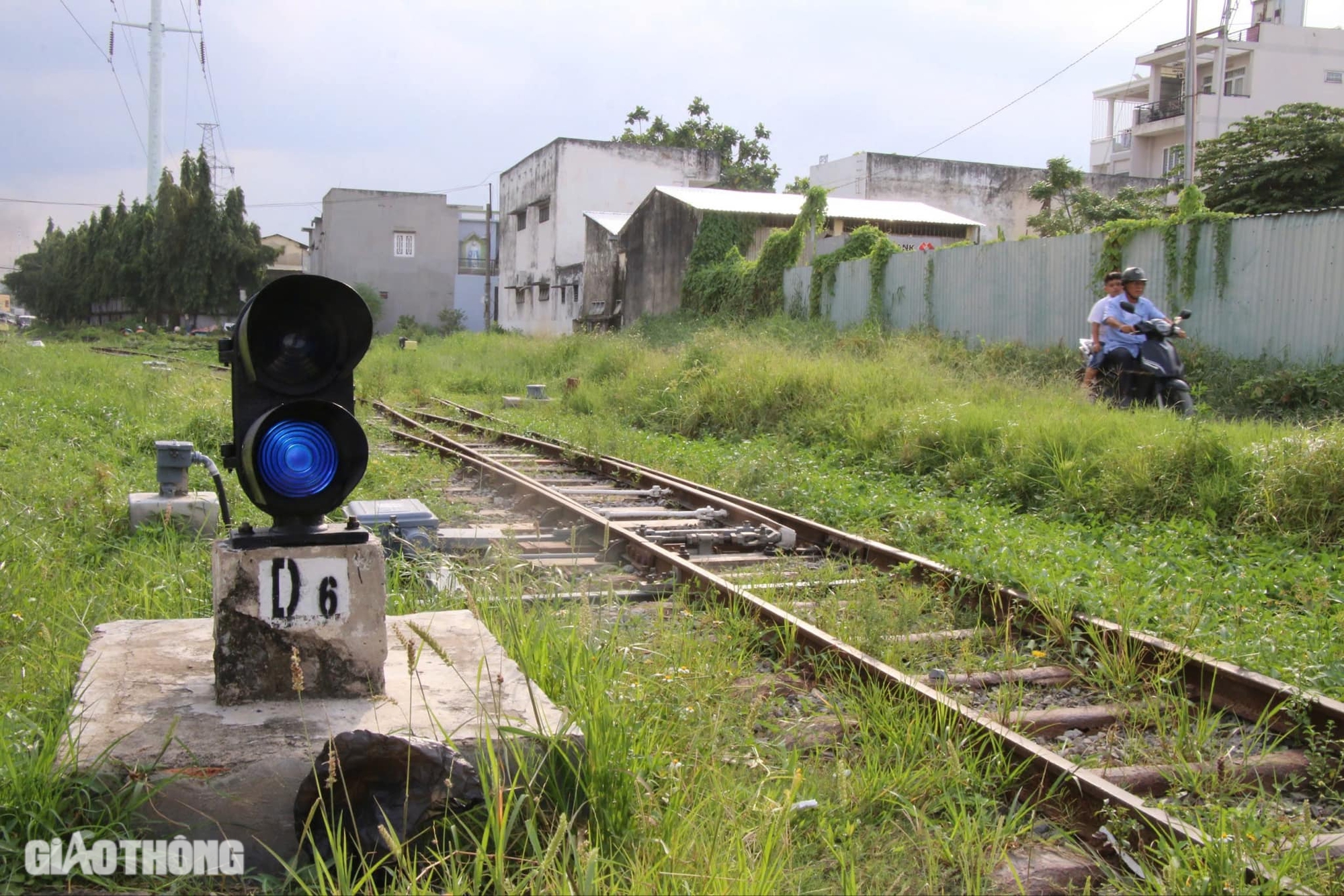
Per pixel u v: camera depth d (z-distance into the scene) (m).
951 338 20.31
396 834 2.81
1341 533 7.08
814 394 13.38
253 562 3.24
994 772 3.64
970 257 20.17
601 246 39.25
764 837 3.01
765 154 61.72
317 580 3.29
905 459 10.54
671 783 3.26
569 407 17.53
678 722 3.84
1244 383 13.66
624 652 4.33
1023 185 41.34
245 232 52.97
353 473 3.37
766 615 5.33
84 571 5.69
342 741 2.81
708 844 2.92
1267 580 6.04
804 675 4.70
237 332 3.30
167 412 13.23
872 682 4.28
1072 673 4.71
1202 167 27.95
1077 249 17.61
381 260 61.25
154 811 2.82
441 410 17.97
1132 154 48.00
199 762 2.89
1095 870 3.08
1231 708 4.32
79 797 2.79
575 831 3.01
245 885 2.79
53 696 3.61
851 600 5.61
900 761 3.61
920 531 7.60
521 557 6.34
